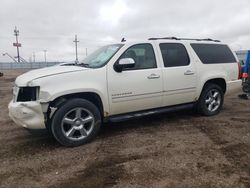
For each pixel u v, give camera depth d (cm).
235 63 681
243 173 345
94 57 548
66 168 374
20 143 481
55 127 439
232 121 596
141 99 522
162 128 554
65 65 541
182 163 379
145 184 323
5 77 2661
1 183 337
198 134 509
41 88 428
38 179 344
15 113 440
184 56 587
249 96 895
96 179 339
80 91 453
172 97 566
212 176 338
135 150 433
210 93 638
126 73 500
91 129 474
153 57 543
